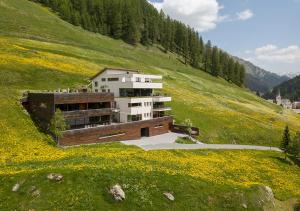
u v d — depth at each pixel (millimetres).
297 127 125750
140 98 82312
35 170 36844
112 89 85250
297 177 68375
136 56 179750
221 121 104875
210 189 42031
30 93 65375
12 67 90188
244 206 41125
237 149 81625
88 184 34719
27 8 179250
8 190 33719
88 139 63594
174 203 37000
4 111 60250
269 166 71312
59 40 149500
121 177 37344
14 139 53281
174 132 91562
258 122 113750
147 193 36625
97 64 125688
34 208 31359
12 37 127000
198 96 128125
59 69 101938
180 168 49938
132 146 64875
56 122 57188
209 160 63875
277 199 51312
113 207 33250
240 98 159250
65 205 31859
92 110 68625
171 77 149375
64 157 47531
